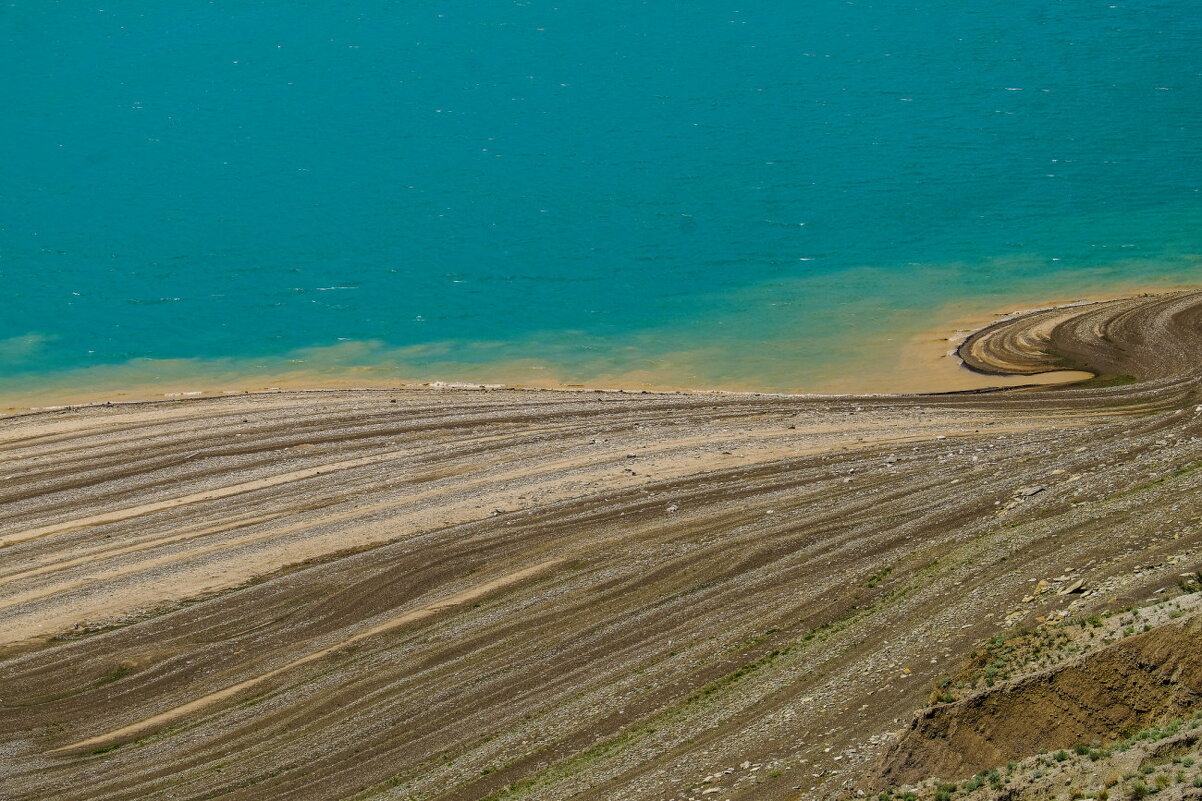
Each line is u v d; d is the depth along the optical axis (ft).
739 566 142.41
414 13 583.17
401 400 228.63
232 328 284.41
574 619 136.98
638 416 214.48
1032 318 263.08
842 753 85.30
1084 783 64.44
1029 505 130.31
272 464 199.52
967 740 77.05
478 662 130.52
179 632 150.51
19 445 211.00
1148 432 160.66
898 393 227.40
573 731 107.86
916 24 548.31
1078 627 83.92
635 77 488.44
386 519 176.86
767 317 281.54
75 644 149.69
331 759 115.03
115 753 125.08
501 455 198.08
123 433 214.90
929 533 135.03
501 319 286.66
